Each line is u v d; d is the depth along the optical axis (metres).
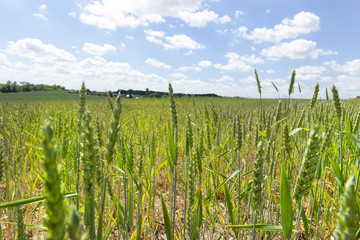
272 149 3.12
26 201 1.63
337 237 0.80
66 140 2.64
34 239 3.53
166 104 22.41
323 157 3.14
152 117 9.90
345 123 3.80
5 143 4.45
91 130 1.57
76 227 0.65
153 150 3.82
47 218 0.65
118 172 4.23
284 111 4.38
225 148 5.14
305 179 1.61
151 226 3.45
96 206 2.53
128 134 5.35
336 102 2.61
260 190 1.73
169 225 2.30
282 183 1.70
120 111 1.60
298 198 1.67
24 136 6.19
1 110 11.23
